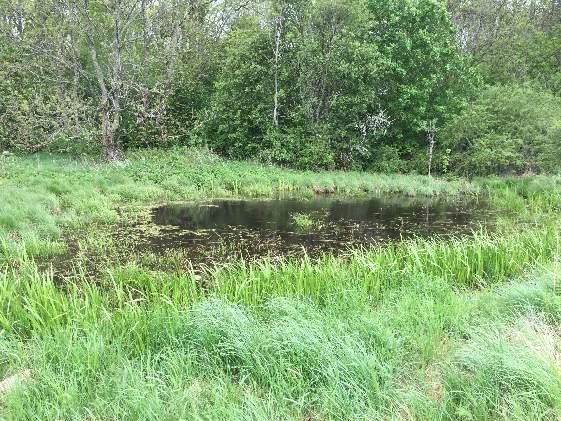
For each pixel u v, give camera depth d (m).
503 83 29.98
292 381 3.73
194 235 10.65
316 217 13.28
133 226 11.29
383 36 23.88
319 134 22.11
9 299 5.20
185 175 17.41
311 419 3.46
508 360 3.45
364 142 22.95
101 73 19.91
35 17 21.06
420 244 8.38
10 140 20.09
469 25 36.19
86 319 4.84
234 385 3.84
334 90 23.05
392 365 3.87
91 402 3.51
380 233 11.38
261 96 22.78
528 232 8.59
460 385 3.51
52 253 8.69
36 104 19.73
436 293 5.71
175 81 23.53
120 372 3.83
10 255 8.16
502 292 5.41
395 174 21.52
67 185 14.06
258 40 22.50
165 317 4.70
